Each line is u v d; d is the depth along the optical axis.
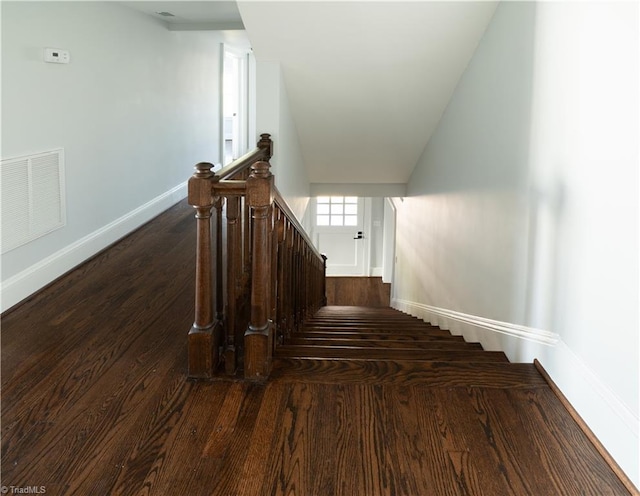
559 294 2.37
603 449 1.93
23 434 2.03
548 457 1.91
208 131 7.23
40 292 3.58
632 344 1.79
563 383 2.28
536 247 2.64
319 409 2.20
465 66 4.15
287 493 1.73
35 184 3.51
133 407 2.22
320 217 10.27
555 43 2.43
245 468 1.85
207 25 5.69
